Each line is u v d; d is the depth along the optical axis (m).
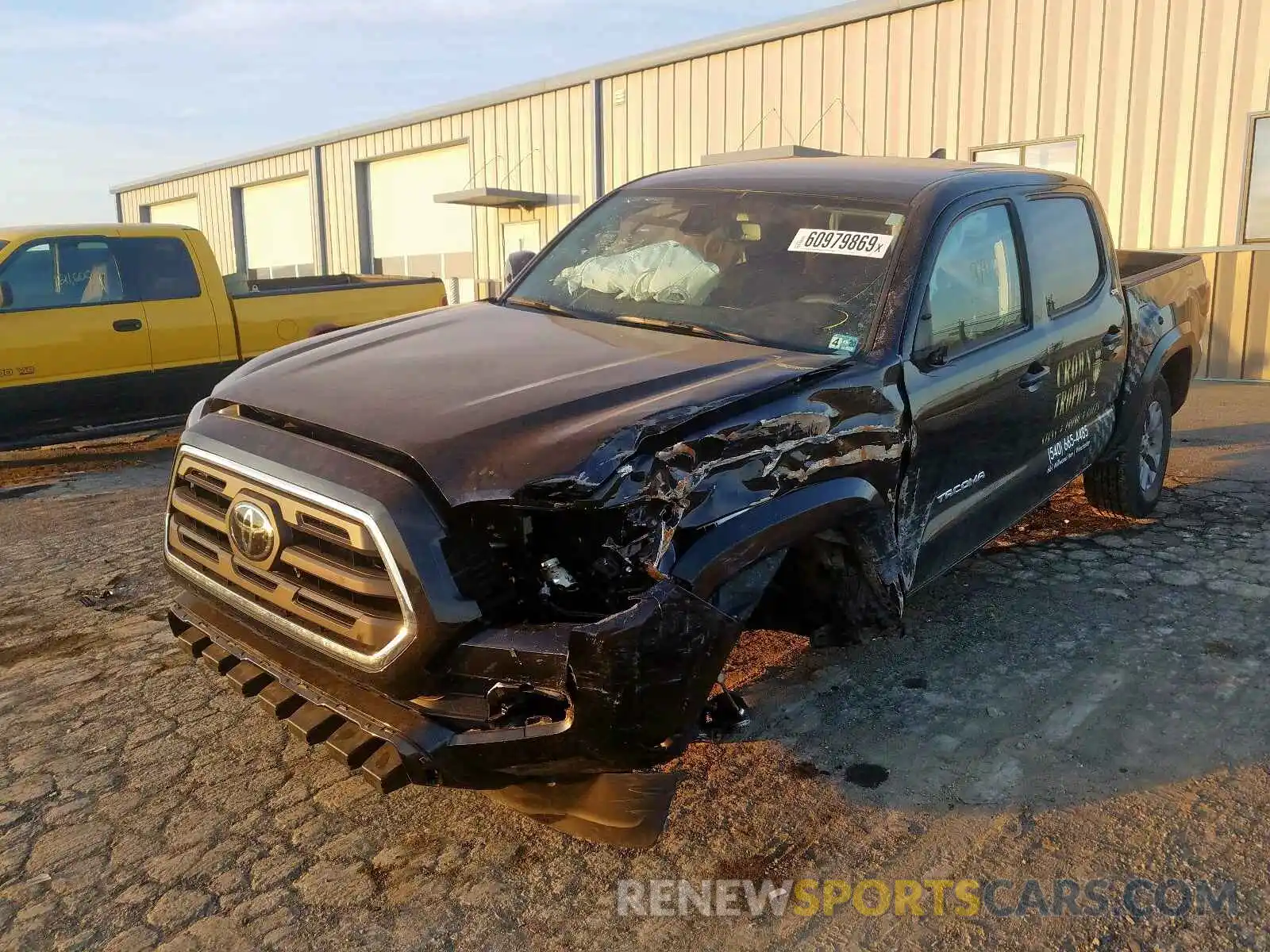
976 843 2.85
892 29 13.02
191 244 8.60
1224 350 11.31
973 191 3.87
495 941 2.51
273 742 3.49
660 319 3.60
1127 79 11.34
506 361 3.04
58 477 8.02
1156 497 5.83
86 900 2.68
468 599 2.34
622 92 16.31
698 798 3.08
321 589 2.53
